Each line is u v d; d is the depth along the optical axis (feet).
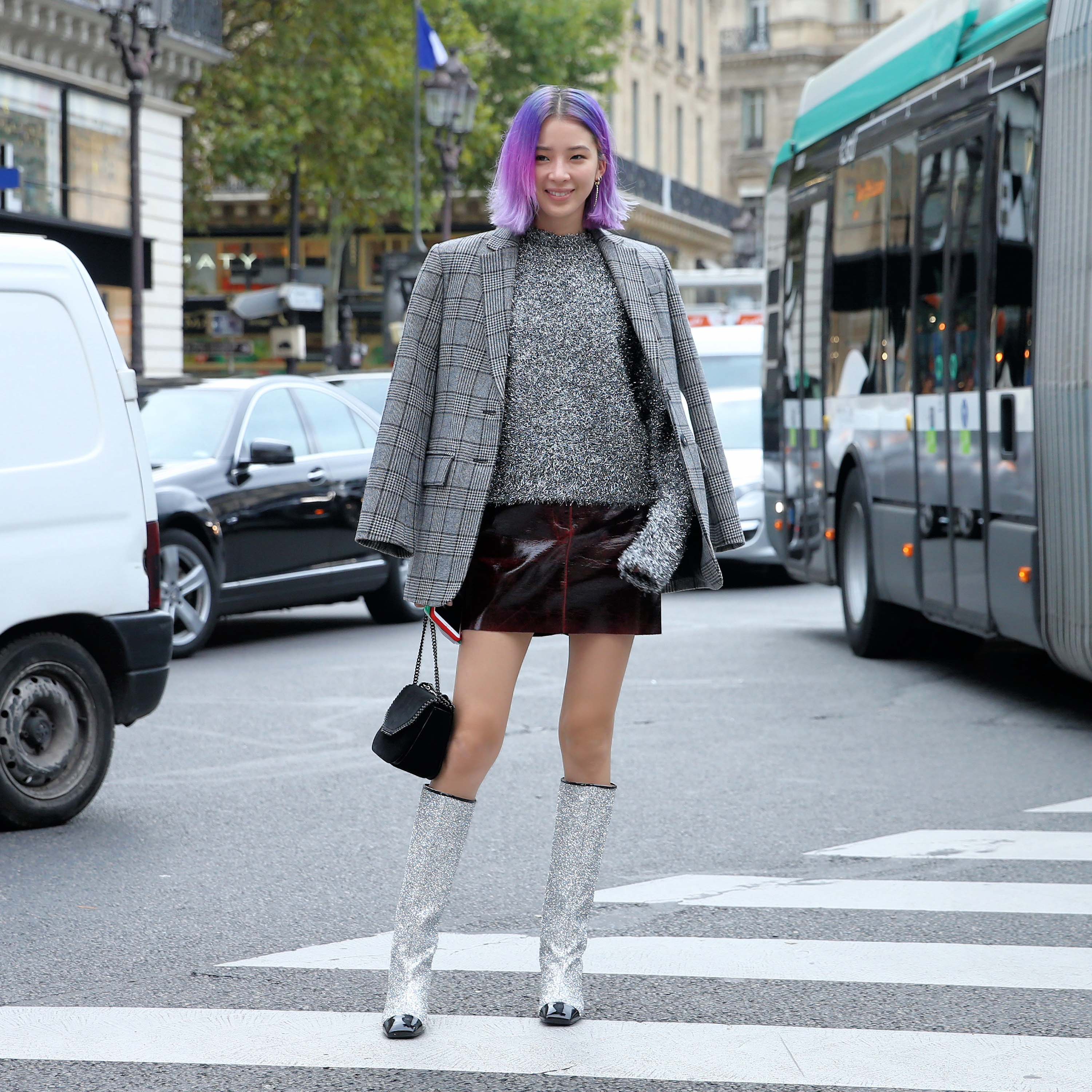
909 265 33.12
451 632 13.00
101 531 21.26
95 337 21.49
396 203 133.80
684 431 12.75
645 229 172.45
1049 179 26.25
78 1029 13.14
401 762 12.59
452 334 12.64
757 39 258.57
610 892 17.53
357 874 18.33
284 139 125.29
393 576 43.88
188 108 101.86
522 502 12.66
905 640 36.09
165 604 36.22
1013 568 27.68
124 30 93.04
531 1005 13.69
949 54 31.40
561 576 12.63
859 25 256.93
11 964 14.93
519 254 12.78
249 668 35.86
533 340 12.58
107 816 21.47
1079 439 25.18
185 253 163.02
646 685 32.86
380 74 129.70
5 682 20.26
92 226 92.27
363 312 156.56
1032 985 14.24
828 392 38.91
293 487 39.65
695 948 15.43
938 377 31.30
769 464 44.47
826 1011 13.56
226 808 21.89
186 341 158.92
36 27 86.58
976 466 29.40
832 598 51.29
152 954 15.25
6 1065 12.35
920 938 15.75
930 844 19.69
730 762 24.85
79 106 92.27
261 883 17.94
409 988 12.90
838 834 20.22
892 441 34.01
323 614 47.93
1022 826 20.63
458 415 12.56
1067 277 25.61
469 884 17.80
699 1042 12.78
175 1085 11.92
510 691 12.80
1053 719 28.68
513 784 23.17
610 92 160.97
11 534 20.27
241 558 38.17
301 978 14.44
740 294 90.48
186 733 27.71
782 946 15.48
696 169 207.92
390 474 12.59
